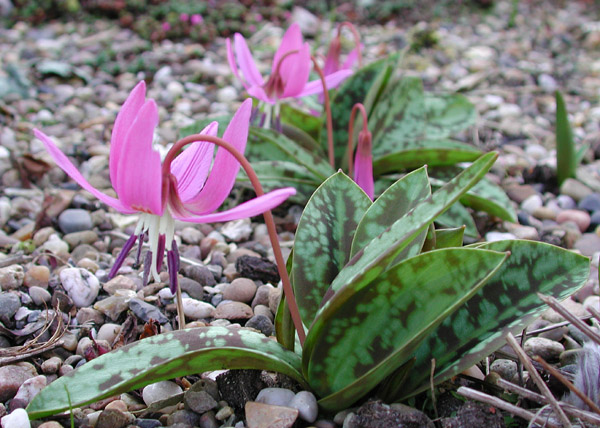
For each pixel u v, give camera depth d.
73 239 0.34
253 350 0.20
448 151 0.35
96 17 0.77
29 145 0.46
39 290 0.28
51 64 0.60
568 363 0.24
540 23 0.85
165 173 0.17
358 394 0.20
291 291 0.20
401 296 0.19
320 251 0.22
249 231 0.36
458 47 0.73
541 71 0.66
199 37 0.71
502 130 0.51
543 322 0.27
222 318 0.27
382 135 0.40
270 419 0.20
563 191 0.42
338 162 0.39
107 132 0.48
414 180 0.21
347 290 0.18
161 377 0.20
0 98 0.54
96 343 0.25
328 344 0.19
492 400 0.19
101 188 0.41
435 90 0.60
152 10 0.75
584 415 0.18
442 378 0.19
